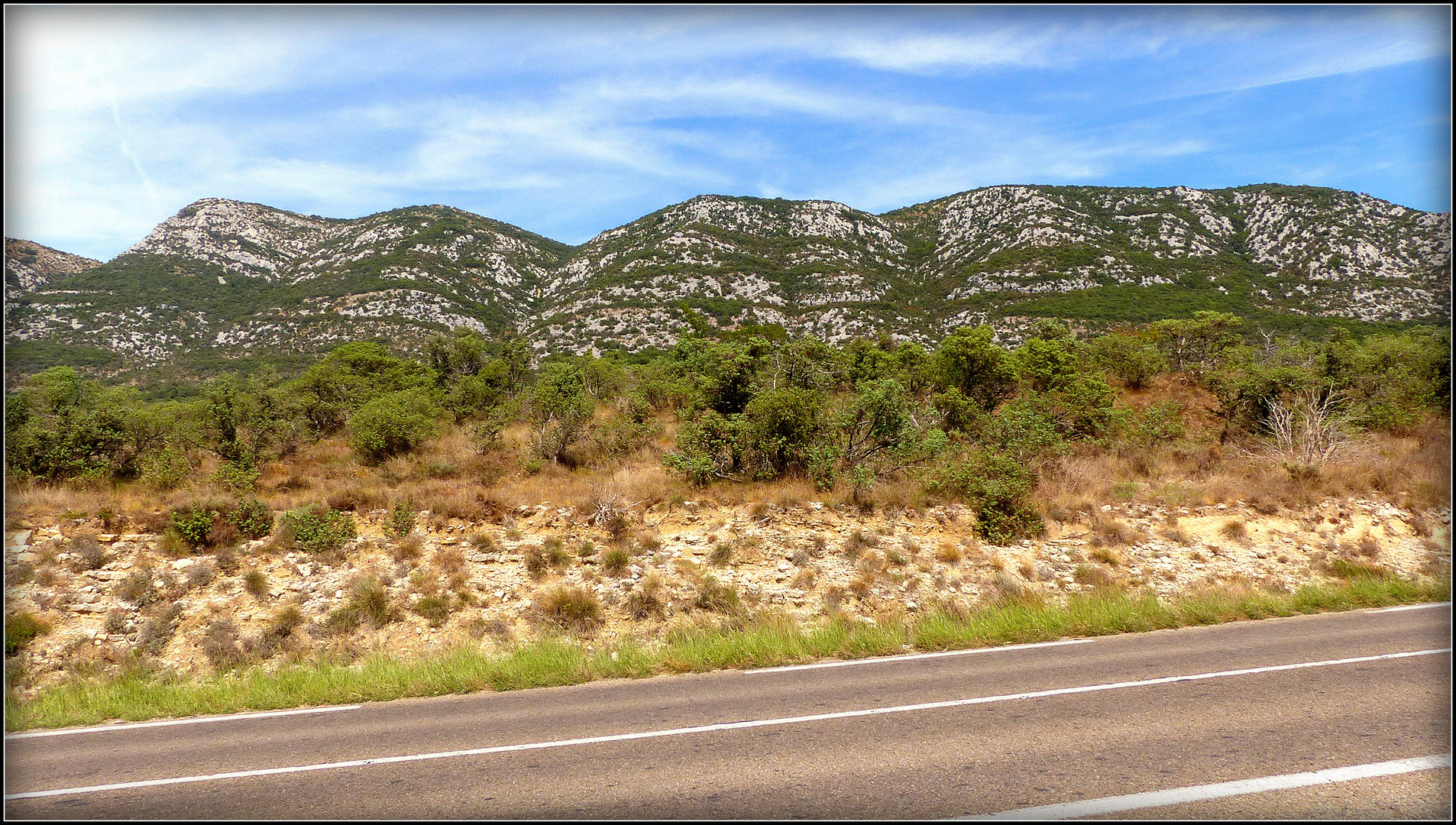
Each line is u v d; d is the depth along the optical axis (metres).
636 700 6.28
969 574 10.59
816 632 8.14
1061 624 8.01
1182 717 5.21
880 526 12.03
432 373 29.11
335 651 8.76
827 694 6.11
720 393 17.81
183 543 10.81
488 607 9.86
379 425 16.23
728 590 10.02
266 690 7.22
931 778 4.41
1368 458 14.02
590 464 15.72
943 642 7.63
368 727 5.92
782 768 4.62
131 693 7.40
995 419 15.88
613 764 4.82
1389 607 8.30
